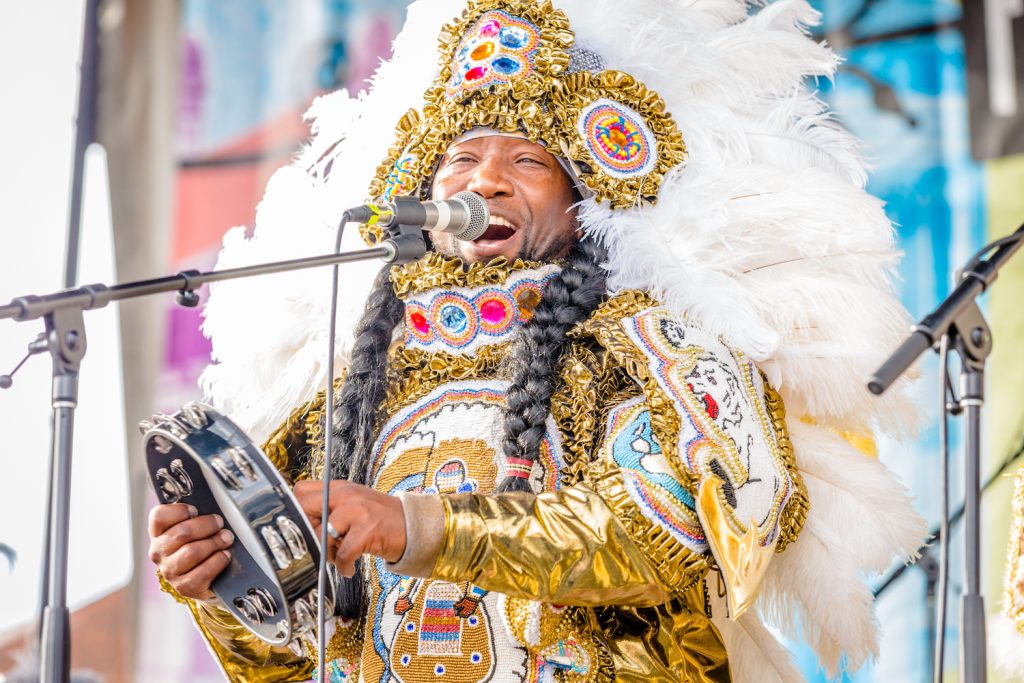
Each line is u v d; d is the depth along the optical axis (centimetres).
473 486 350
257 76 704
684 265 371
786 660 397
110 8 721
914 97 592
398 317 397
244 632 373
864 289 376
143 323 703
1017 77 582
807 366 371
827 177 383
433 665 341
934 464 559
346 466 378
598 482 333
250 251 440
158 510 332
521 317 370
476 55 387
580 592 319
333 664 367
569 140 376
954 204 584
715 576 382
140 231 712
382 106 432
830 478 375
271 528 305
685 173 388
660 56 401
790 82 407
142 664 683
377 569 356
